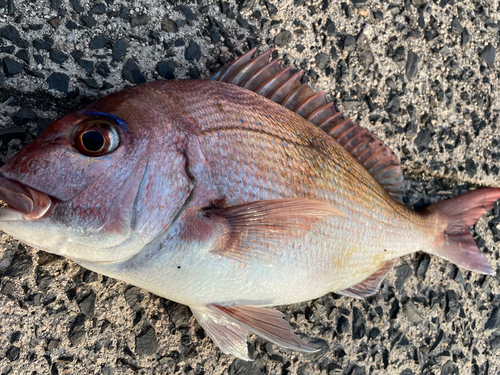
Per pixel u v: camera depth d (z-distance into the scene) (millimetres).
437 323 522
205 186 325
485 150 546
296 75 417
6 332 381
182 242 322
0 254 380
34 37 385
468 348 537
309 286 391
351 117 486
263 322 391
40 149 292
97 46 399
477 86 544
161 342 422
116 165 298
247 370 450
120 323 412
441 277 526
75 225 294
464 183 542
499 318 547
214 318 411
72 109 393
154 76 416
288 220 356
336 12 481
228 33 442
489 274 512
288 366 464
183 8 427
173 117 322
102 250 306
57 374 393
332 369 477
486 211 541
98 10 400
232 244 334
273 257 356
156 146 309
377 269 454
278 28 458
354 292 457
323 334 476
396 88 505
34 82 383
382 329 499
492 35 547
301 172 371
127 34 408
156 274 332
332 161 397
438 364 520
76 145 293
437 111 525
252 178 345
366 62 492
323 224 381
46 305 391
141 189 305
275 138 363
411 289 514
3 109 374
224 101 349
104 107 313
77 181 292
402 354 506
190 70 428
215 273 342
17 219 284
